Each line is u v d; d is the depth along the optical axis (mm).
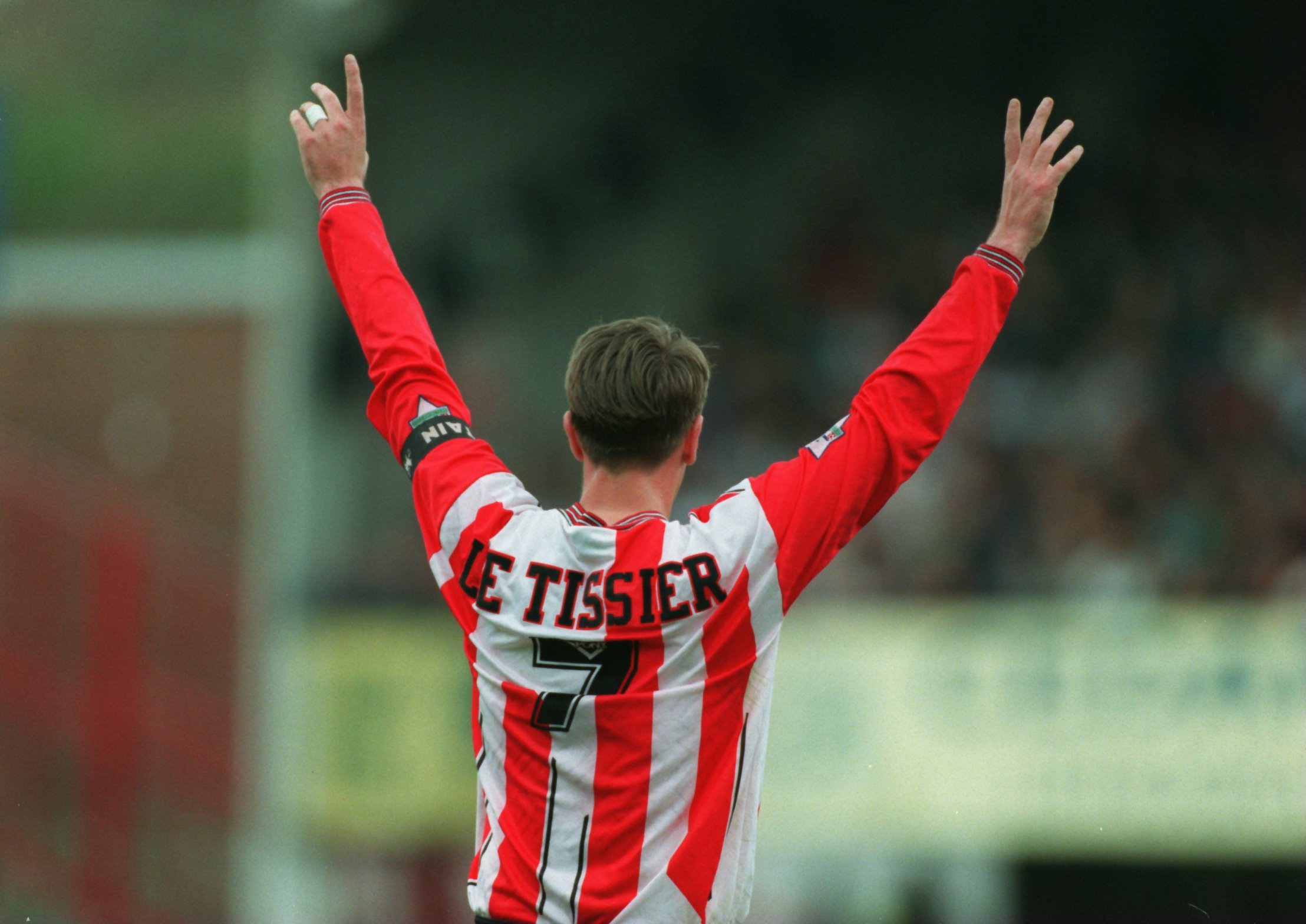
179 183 45219
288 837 35312
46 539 38344
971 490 39531
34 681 37125
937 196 47094
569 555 7754
